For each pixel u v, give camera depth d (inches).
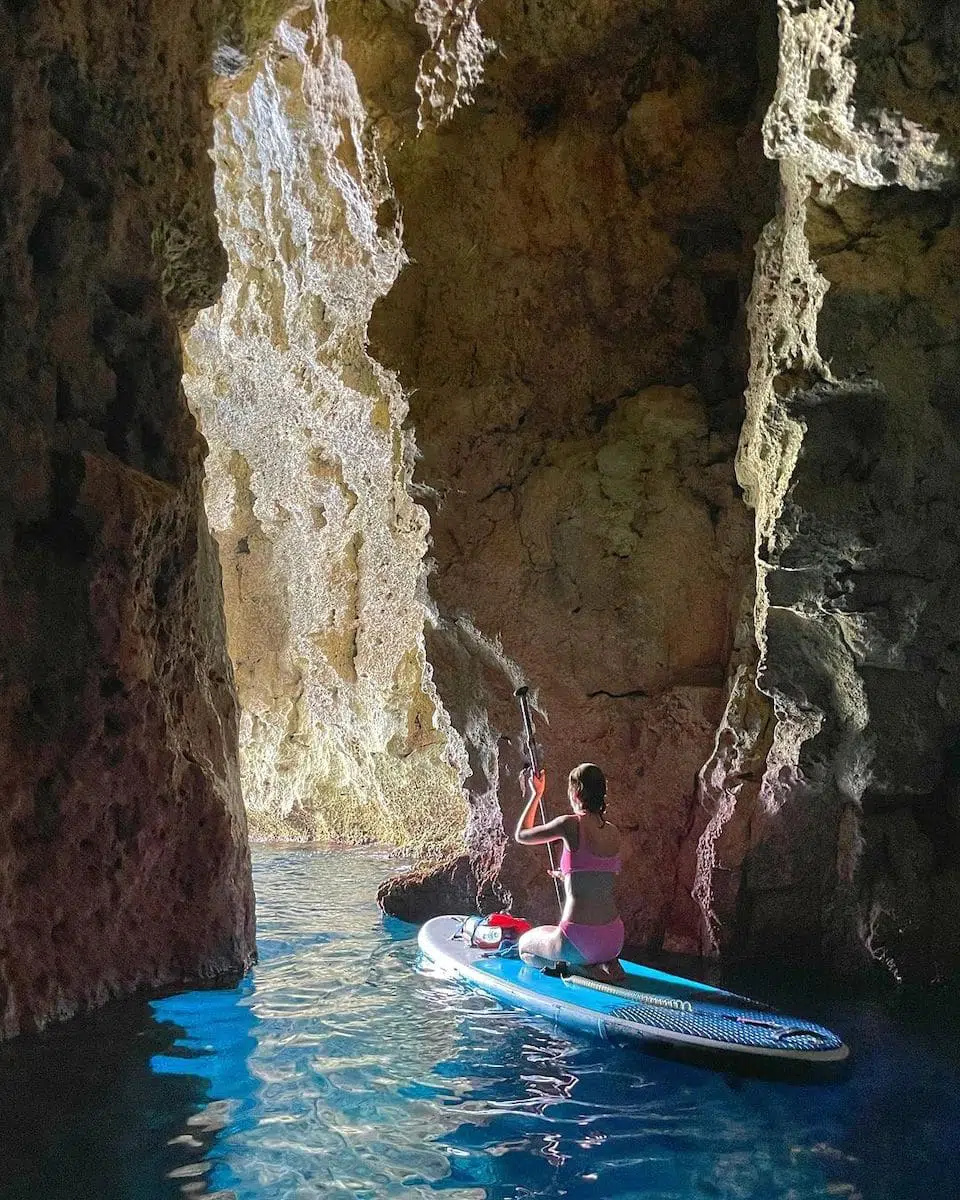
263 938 278.4
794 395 219.3
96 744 212.1
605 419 282.2
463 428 281.0
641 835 268.8
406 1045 189.9
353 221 362.3
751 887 247.1
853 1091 169.5
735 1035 181.3
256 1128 154.4
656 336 282.0
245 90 394.9
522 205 281.0
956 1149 148.1
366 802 465.7
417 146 287.1
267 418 483.8
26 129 203.3
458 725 299.6
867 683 228.7
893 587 220.7
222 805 242.1
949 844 233.0
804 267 216.1
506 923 252.2
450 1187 136.6
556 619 274.7
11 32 199.9
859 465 220.1
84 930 211.6
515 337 281.9
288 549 491.5
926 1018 205.6
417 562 418.3
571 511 271.9
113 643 212.7
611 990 206.7
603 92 275.9
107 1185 136.3
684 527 268.7
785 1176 139.6
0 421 200.8
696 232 276.7
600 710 273.0
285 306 454.6
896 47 194.7
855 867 235.5
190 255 256.4
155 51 237.1
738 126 270.1
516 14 273.0
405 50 304.5
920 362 213.5
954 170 201.2
